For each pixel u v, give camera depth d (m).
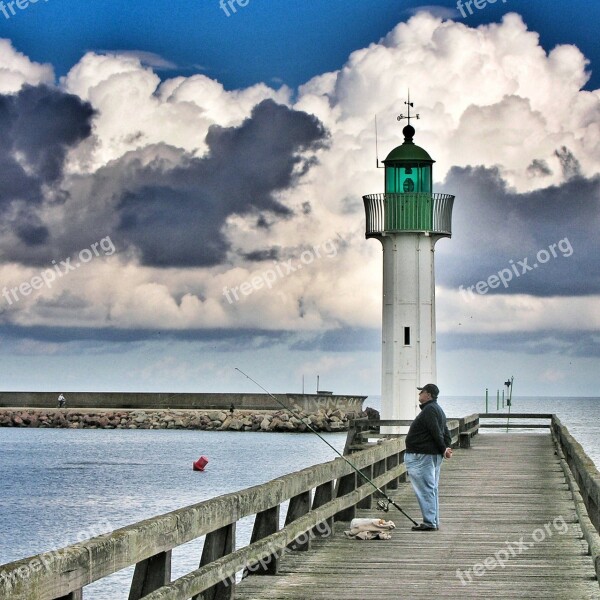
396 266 34.34
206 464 45.06
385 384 34.28
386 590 9.34
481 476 19.58
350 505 12.80
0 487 36.25
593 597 9.09
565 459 19.52
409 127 34.69
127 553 6.05
